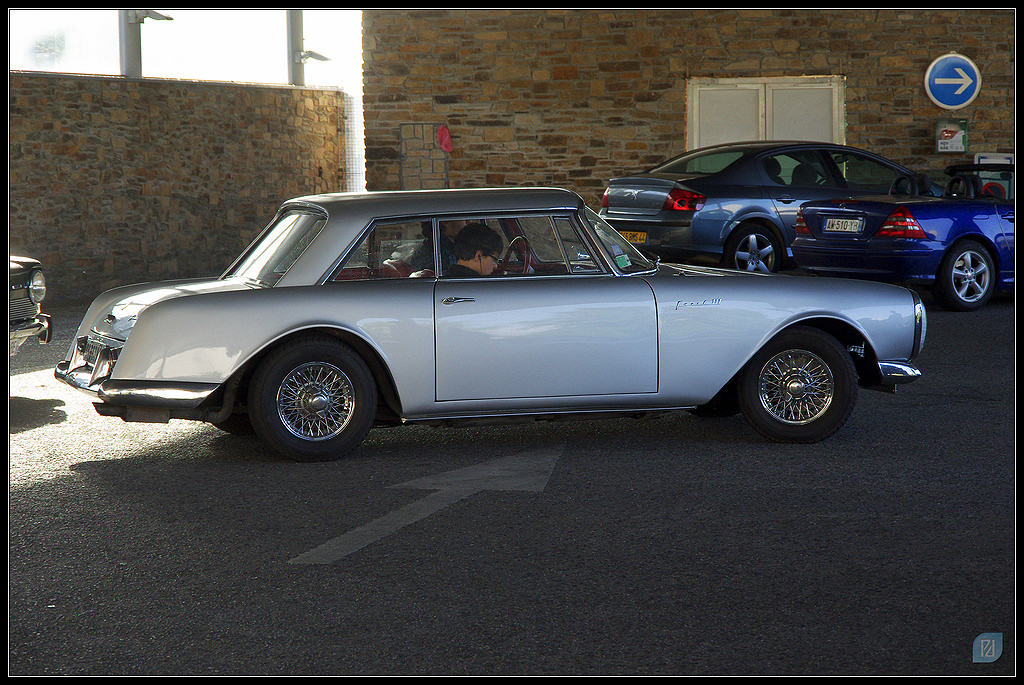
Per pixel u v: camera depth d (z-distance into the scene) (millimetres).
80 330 7055
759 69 19297
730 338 6840
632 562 4832
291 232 6906
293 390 6527
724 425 7484
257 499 5836
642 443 6992
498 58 19875
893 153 19219
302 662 3865
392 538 5188
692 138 19594
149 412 6438
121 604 4406
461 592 4500
